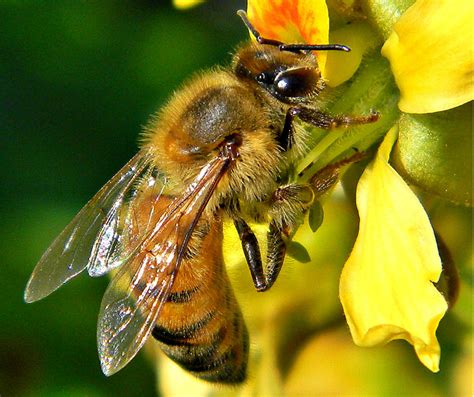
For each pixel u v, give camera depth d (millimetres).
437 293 75
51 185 102
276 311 85
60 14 103
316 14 77
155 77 102
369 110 79
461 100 75
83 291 101
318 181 80
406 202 77
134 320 81
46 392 100
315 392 86
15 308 101
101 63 102
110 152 102
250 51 82
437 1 75
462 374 85
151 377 99
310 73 80
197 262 83
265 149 81
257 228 84
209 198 81
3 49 103
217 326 83
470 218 82
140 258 81
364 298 77
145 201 83
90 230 84
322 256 84
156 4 103
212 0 102
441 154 78
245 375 84
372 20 78
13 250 101
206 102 82
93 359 101
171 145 82
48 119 102
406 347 86
